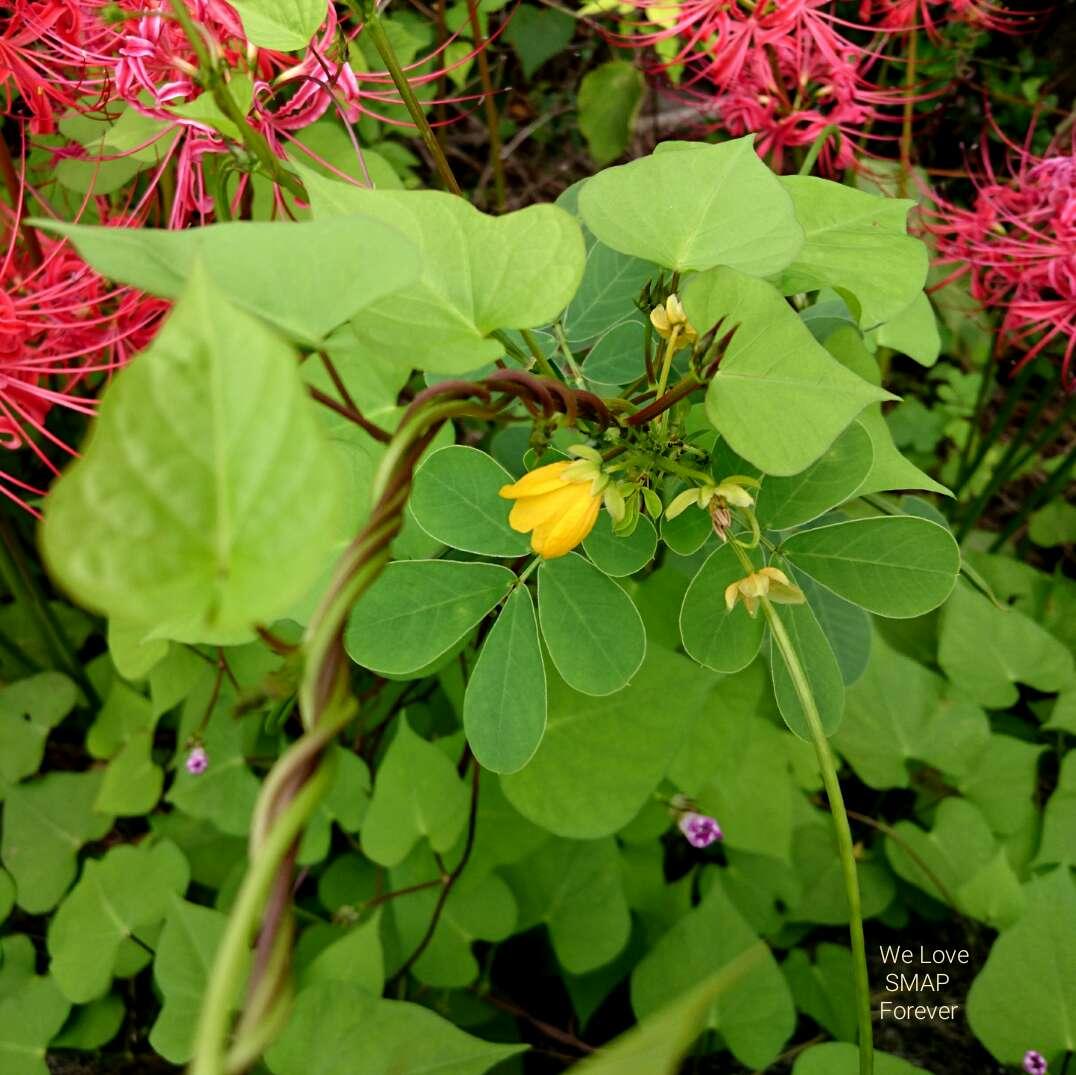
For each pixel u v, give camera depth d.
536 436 0.19
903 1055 0.38
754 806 0.38
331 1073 0.27
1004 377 0.57
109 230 0.15
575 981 0.37
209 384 0.10
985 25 0.45
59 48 0.30
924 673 0.41
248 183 0.31
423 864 0.35
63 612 0.47
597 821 0.31
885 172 0.46
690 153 0.21
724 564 0.23
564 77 0.66
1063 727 0.41
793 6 0.36
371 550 0.13
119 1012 0.37
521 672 0.23
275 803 0.12
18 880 0.39
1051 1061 0.31
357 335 0.18
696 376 0.20
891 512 0.30
